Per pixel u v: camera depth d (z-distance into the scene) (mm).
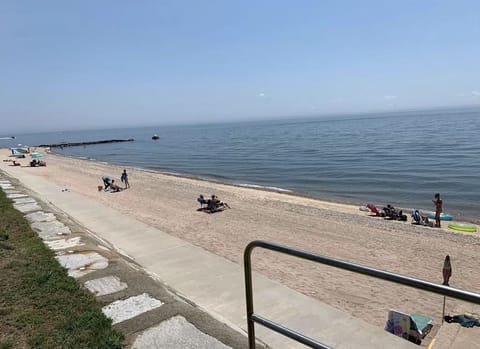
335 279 8039
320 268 8664
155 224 13227
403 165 31484
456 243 11156
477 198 19359
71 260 6082
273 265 8836
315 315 5012
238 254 9656
